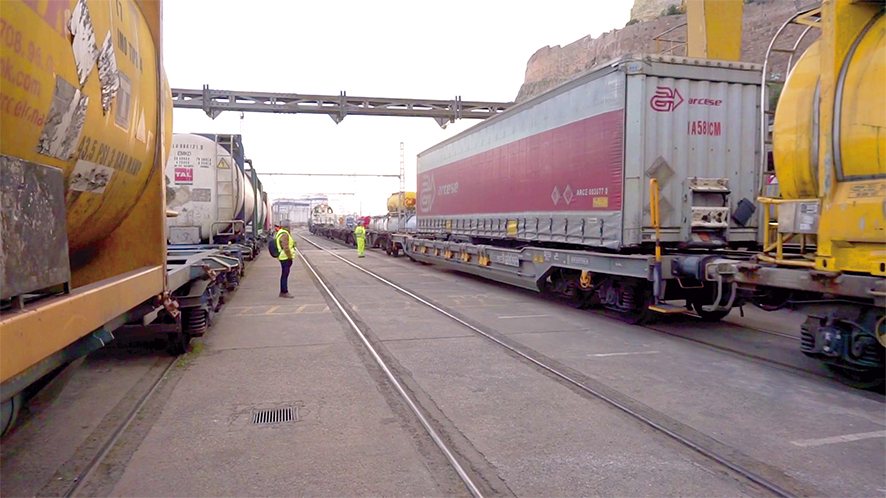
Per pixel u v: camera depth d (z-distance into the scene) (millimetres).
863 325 5328
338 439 4344
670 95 8523
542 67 74125
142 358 6848
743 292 7172
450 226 17031
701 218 8477
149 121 4445
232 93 24797
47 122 2754
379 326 8875
